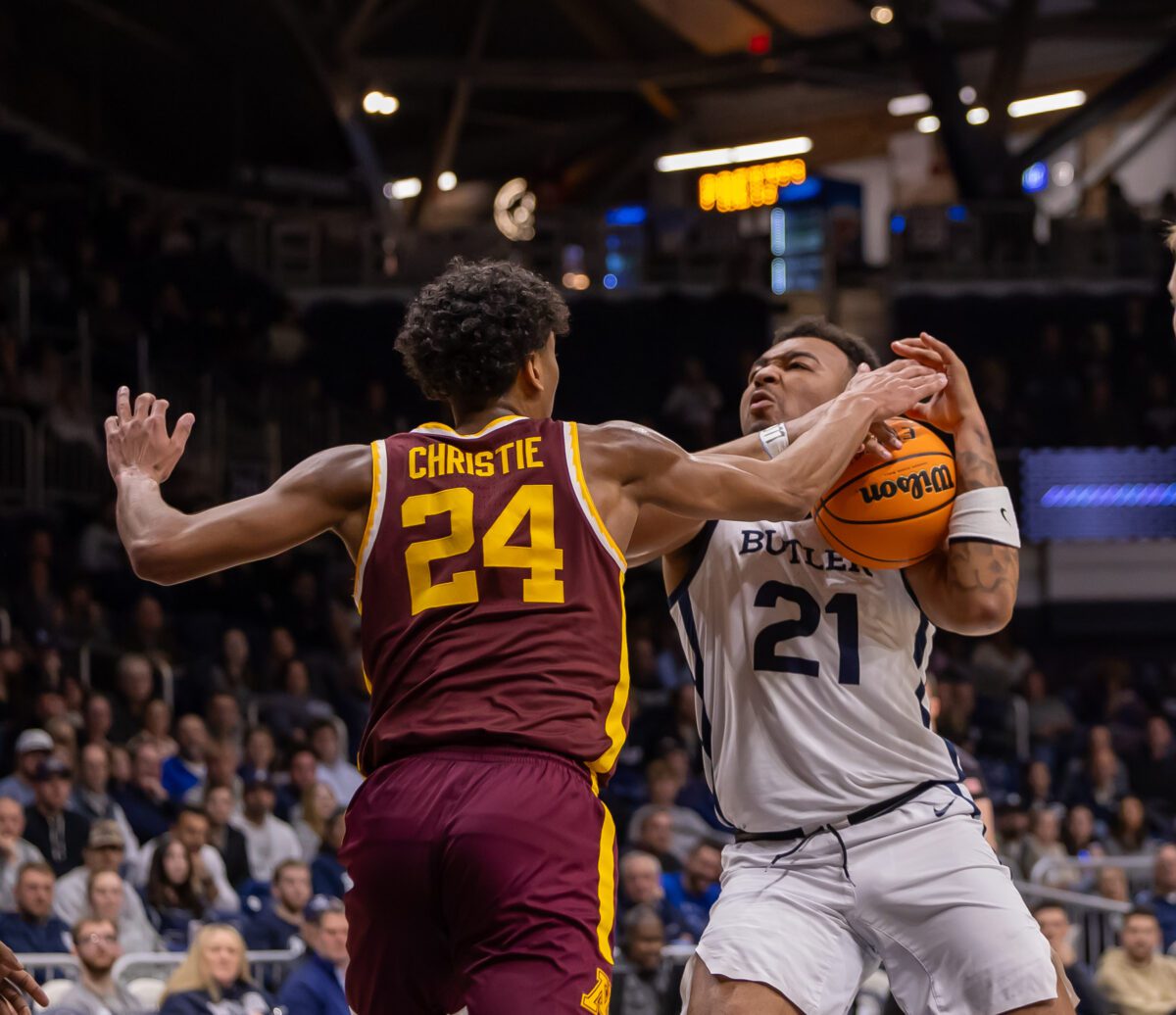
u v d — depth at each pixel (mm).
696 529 2752
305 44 16656
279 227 17328
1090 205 22578
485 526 2154
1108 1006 6738
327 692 10414
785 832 2699
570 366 16469
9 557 10383
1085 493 15023
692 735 10164
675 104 22688
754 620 2736
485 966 2002
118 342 13039
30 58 16734
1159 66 18328
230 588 11336
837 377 2930
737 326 16641
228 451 13406
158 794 7719
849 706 2686
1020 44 18641
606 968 2066
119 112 18547
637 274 17719
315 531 2211
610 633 2182
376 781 2113
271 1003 5926
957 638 13211
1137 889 8711
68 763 7422
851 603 2721
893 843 2646
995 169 18453
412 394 16344
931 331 16812
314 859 7414
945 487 2682
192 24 16406
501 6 19547
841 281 18328
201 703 9422
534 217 18656
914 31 18234
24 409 11305
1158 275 17375
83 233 14312
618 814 9242
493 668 2111
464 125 22766
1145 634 14867
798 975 2582
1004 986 2541
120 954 5848
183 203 17375
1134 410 15836
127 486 2264
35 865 6145
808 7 19703
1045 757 11477
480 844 2012
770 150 23438
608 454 2234
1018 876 8828
